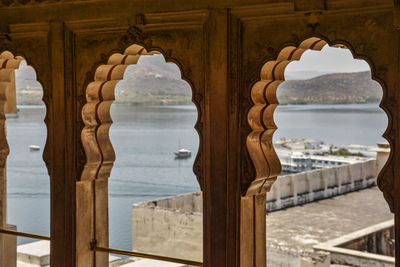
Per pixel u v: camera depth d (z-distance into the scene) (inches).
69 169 159.8
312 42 134.4
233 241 139.9
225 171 140.3
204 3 140.6
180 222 584.4
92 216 164.9
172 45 145.8
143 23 147.8
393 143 121.2
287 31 132.2
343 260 540.7
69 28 157.9
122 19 150.6
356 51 124.5
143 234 608.1
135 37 149.5
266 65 137.3
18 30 165.2
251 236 143.9
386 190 122.2
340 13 125.9
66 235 160.9
